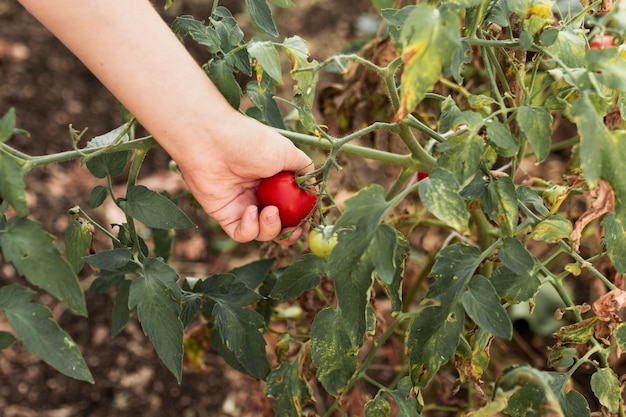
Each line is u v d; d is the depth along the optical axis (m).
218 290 1.37
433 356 1.13
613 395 1.24
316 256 1.32
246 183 1.33
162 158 3.04
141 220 1.20
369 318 1.30
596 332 1.27
